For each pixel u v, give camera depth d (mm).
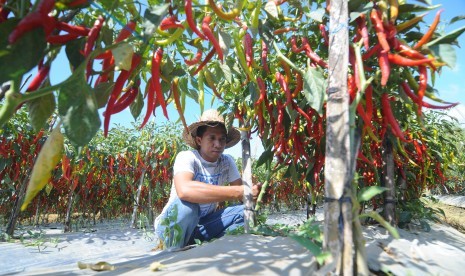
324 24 2373
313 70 1995
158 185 9906
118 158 9211
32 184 1128
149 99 1766
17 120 6348
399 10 1896
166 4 1264
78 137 1110
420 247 2352
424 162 4289
